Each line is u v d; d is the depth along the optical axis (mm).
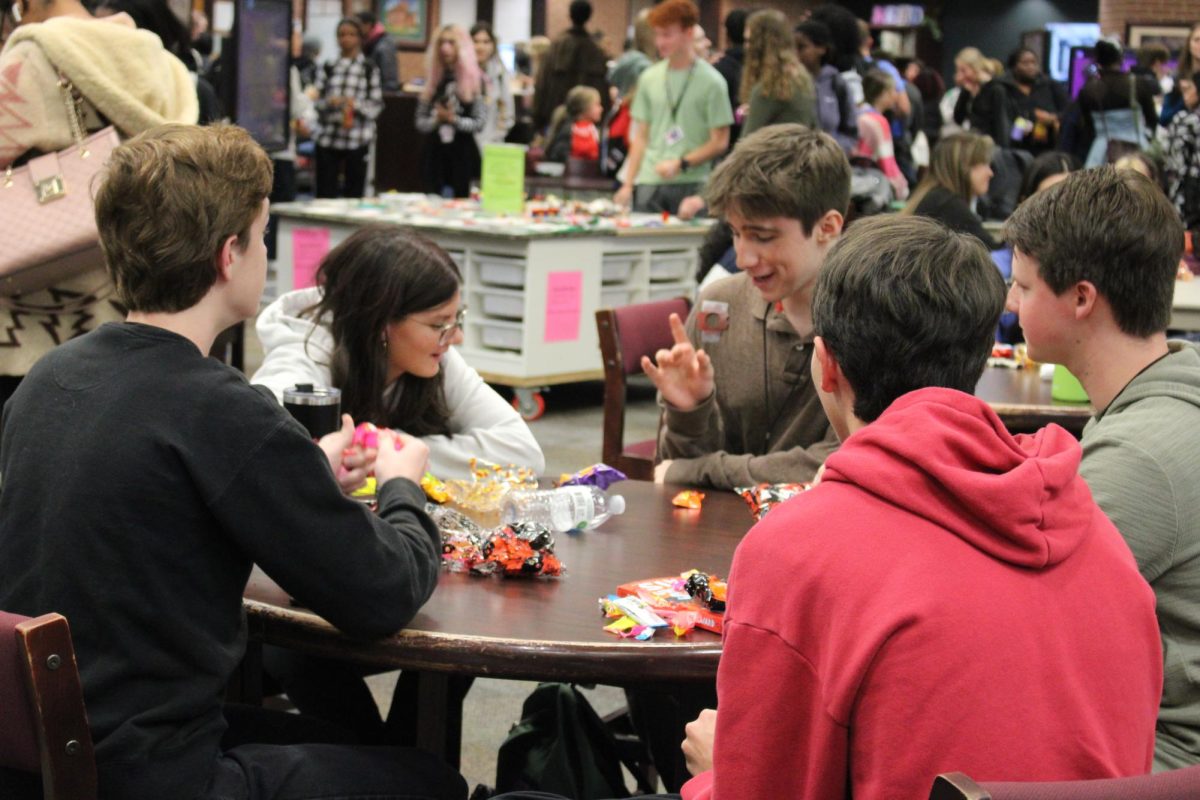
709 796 1437
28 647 1415
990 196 8719
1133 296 1865
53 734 1448
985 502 1277
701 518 2352
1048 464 1331
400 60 19906
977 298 1395
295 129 9820
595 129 10172
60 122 3273
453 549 2035
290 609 1785
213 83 9016
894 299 1391
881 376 1411
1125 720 1322
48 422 1632
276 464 1610
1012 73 11859
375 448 1997
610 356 3506
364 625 1680
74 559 1582
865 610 1252
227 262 1689
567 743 2326
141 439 1591
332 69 10688
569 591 1913
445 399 2859
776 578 1299
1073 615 1308
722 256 5078
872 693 1238
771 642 1294
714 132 7285
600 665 1678
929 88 12547
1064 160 4887
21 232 3178
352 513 1658
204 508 1614
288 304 2896
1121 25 17969
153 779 1576
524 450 2816
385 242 2645
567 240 6426
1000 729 1226
